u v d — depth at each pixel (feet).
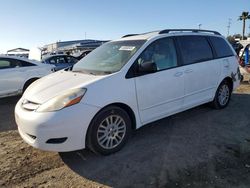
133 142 14.69
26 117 12.00
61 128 11.55
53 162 12.84
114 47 16.14
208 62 18.12
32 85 14.89
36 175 11.77
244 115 18.83
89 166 12.38
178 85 15.93
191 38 17.61
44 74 27.48
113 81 13.06
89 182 11.16
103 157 13.15
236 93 26.09
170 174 11.44
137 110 14.03
